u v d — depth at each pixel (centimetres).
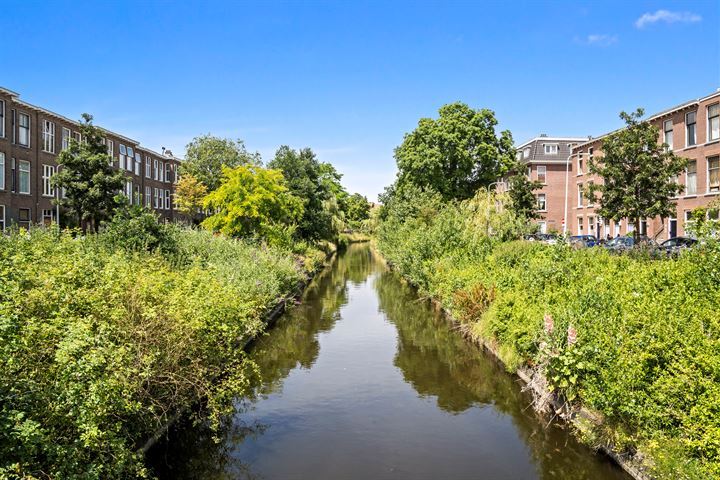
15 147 2823
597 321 727
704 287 759
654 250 1382
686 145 2762
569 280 1059
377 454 682
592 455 654
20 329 439
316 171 3684
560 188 4484
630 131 1912
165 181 5009
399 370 1073
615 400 586
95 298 616
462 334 1319
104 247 1135
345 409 850
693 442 480
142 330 640
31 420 383
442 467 647
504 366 1025
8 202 2698
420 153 3659
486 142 3722
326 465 653
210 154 4828
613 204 1945
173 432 717
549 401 792
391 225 3616
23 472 364
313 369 1085
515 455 678
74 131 3400
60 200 2631
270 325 1469
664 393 539
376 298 2106
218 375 817
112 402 472
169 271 1062
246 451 695
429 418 810
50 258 827
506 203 1944
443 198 3441
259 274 1495
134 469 496
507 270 1311
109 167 2677
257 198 2216
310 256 3114
